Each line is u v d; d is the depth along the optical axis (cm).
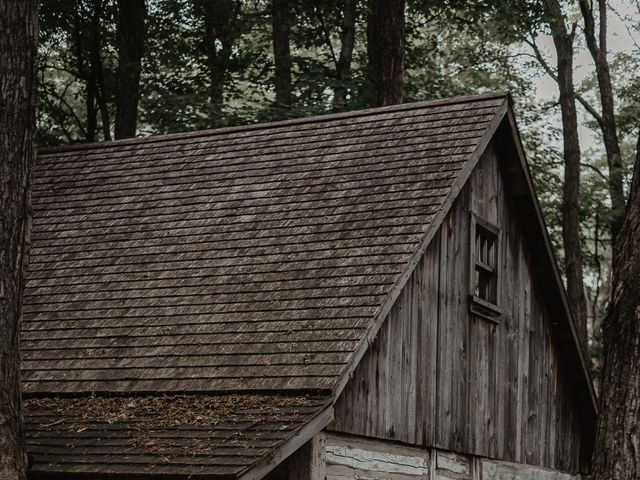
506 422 1488
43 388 1130
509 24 2559
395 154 1388
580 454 1747
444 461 1310
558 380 1677
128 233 1409
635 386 812
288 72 2492
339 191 1342
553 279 1605
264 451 909
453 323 1348
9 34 941
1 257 923
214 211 1396
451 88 2739
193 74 2755
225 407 1016
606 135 2697
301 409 986
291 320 1122
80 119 2978
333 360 1041
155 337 1170
